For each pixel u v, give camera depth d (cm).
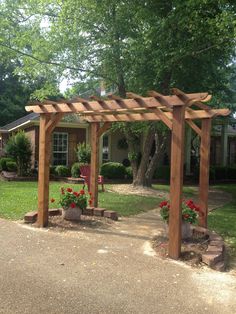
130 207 1072
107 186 1573
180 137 606
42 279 480
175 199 601
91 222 823
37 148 2052
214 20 994
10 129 2566
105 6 1277
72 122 2056
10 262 539
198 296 451
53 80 1519
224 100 1752
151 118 855
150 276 510
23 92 3516
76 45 1382
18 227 754
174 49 1157
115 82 1410
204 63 1297
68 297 431
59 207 973
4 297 423
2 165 2120
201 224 806
